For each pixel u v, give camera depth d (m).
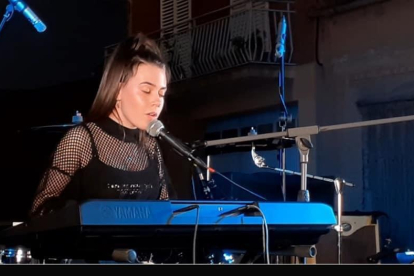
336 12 8.22
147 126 2.27
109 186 2.26
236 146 3.64
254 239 1.99
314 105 8.49
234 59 9.73
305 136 3.12
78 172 2.24
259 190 4.50
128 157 2.33
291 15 8.93
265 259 1.89
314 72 8.52
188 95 10.26
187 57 10.45
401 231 7.32
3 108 9.06
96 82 9.34
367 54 7.88
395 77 7.58
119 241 1.82
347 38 8.15
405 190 7.36
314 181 4.56
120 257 1.75
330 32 8.38
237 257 2.20
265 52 9.35
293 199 4.51
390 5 7.61
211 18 10.27
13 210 7.18
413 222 7.23
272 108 9.13
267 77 9.10
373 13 7.82
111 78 2.34
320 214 1.99
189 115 10.40
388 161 7.54
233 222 1.88
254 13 9.48
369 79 7.88
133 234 1.79
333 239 4.63
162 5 10.34
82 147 2.25
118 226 1.75
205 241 1.96
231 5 9.63
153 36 10.38
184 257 2.06
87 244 1.79
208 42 10.16
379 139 7.66
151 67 2.34
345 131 8.00
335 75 8.30
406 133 7.38
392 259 4.33
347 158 7.93
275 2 9.37
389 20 7.64
